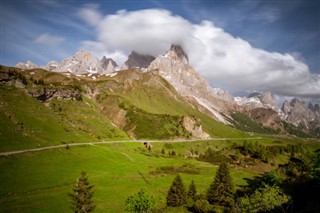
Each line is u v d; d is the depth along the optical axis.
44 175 130.50
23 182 118.75
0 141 159.12
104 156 183.88
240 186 147.12
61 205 99.50
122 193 120.00
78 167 151.88
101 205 103.94
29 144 167.38
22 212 91.31
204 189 136.25
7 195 105.25
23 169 133.00
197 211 95.12
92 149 190.75
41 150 163.38
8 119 189.50
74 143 194.25
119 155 196.50
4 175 122.38
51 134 195.75
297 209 77.00
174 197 102.81
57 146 177.38
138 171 162.38
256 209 67.69
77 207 92.88
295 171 161.25
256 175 180.75
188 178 157.12
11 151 151.62
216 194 102.56
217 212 91.00
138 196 86.44
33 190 113.06
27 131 183.88
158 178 151.50
